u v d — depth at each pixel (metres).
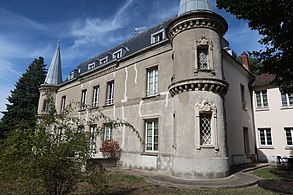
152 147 12.28
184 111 9.93
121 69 15.55
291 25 7.05
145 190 7.00
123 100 14.67
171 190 7.05
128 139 13.55
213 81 9.88
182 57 10.70
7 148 4.08
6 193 5.33
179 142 9.75
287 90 8.36
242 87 17.08
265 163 15.41
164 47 12.87
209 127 9.78
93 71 18.03
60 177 4.26
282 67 7.88
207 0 11.69
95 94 17.83
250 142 16.30
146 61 13.80
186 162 9.27
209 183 7.87
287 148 15.71
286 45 7.59
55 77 24.56
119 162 13.66
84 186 7.07
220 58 10.90
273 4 6.91
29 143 4.11
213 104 9.80
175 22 11.23
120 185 7.76
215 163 9.07
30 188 4.20
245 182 7.97
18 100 32.12
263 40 8.12
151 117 12.50
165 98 12.04
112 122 5.88
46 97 5.36
